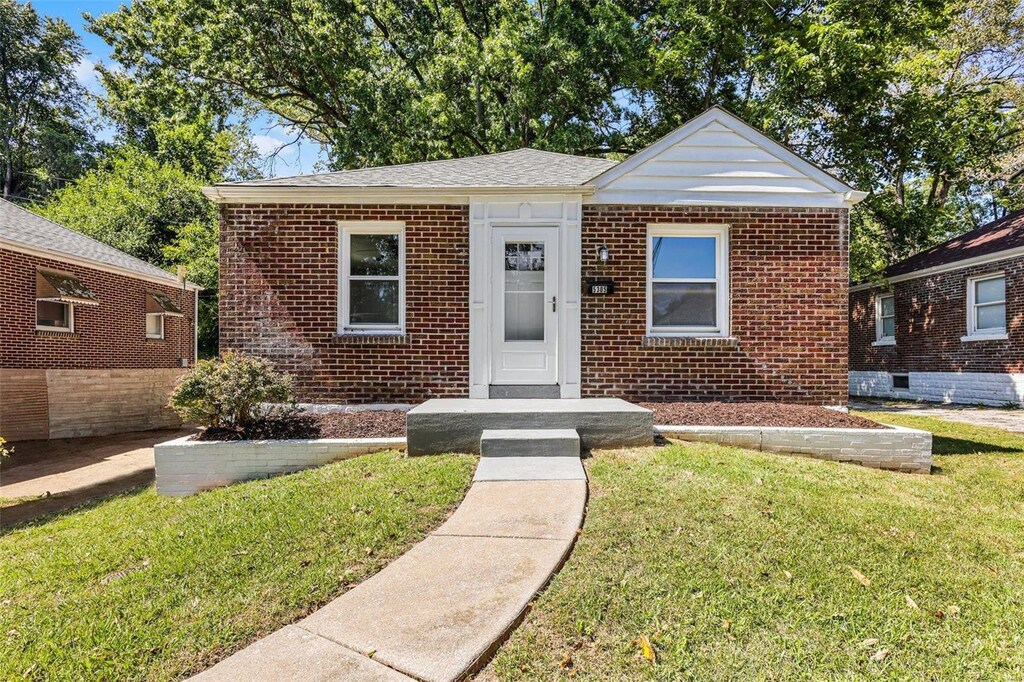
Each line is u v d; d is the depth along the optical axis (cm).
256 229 730
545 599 283
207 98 1747
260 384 609
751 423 618
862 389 1756
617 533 355
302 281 730
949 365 1394
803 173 728
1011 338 1214
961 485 510
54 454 1092
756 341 729
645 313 731
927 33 1429
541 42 1552
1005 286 1234
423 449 553
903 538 361
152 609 291
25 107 3097
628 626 262
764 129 1497
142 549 379
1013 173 1756
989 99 1675
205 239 2331
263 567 333
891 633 259
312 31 1580
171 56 1644
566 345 728
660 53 1548
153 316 1655
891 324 1641
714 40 1538
